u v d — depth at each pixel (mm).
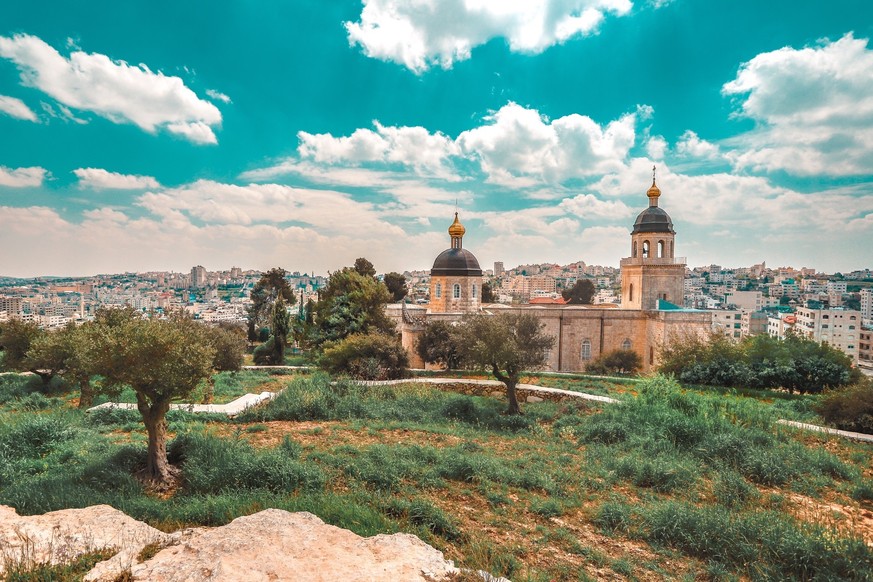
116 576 5289
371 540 6242
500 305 55438
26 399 23078
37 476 11414
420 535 8781
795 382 27922
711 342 33250
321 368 33438
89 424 18094
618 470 13883
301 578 5105
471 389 29297
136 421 18609
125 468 12062
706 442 16062
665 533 9680
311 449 14820
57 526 6664
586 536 9789
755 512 10867
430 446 15312
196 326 19906
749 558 8820
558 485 12516
